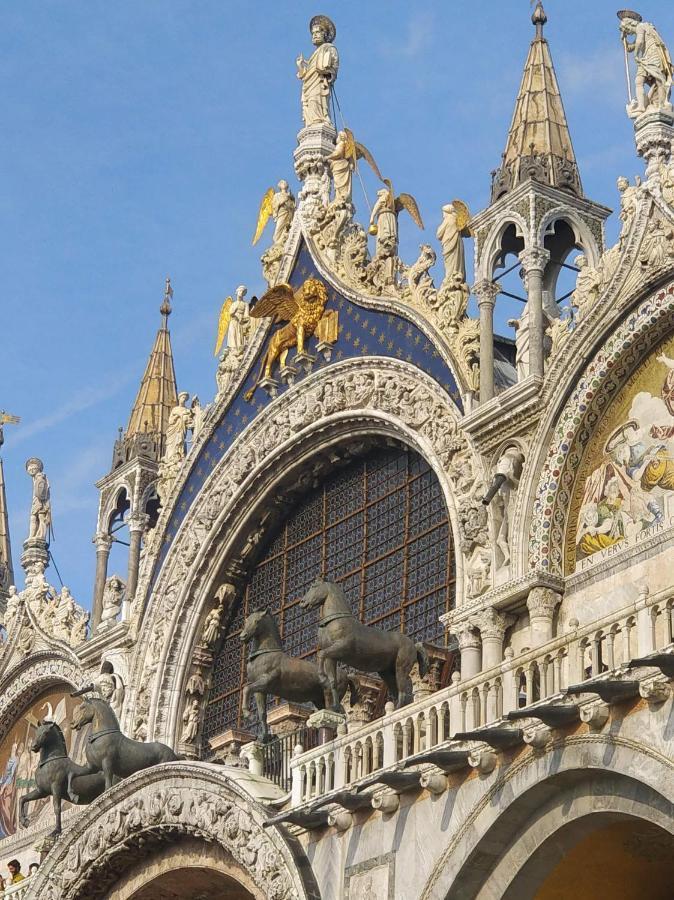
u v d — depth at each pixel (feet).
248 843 130.11
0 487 224.12
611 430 132.16
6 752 198.59
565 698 106.22
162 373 194.18
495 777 111.55
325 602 131.75
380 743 121.80
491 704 112.47
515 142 145.18
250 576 170.71
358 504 159.94
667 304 128.06
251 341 168.45
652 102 134.41
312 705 153.28
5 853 189.57
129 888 145.79
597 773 106.32
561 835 109.50
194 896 146.10
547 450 134.31
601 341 132.26
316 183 167.94
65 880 148.36
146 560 175.42
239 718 166.30
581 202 142.72
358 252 159.22
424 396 147.43
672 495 126.41
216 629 170.30
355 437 157.07
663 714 101.09
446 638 144.97
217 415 171.32
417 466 153.99
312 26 175.73
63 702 190.80
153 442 188.24
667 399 128.77
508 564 134.51
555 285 145.79
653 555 125.90
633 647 107.76
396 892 116.06
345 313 159.12
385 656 129.80
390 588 153.17
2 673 198.08
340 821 122.42
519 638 133.59
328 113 172.24
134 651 174.60
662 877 114.01
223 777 134.62
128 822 143.33
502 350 156.25
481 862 112.16
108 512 189.78
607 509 130.72
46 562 201.16
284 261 166.71
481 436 139.44
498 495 137.08
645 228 130.72
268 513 167.32
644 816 103.55
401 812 118.21
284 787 138.00
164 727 169.27
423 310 150.10
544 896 112.68
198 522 170.30
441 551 148.87
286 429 162.09
